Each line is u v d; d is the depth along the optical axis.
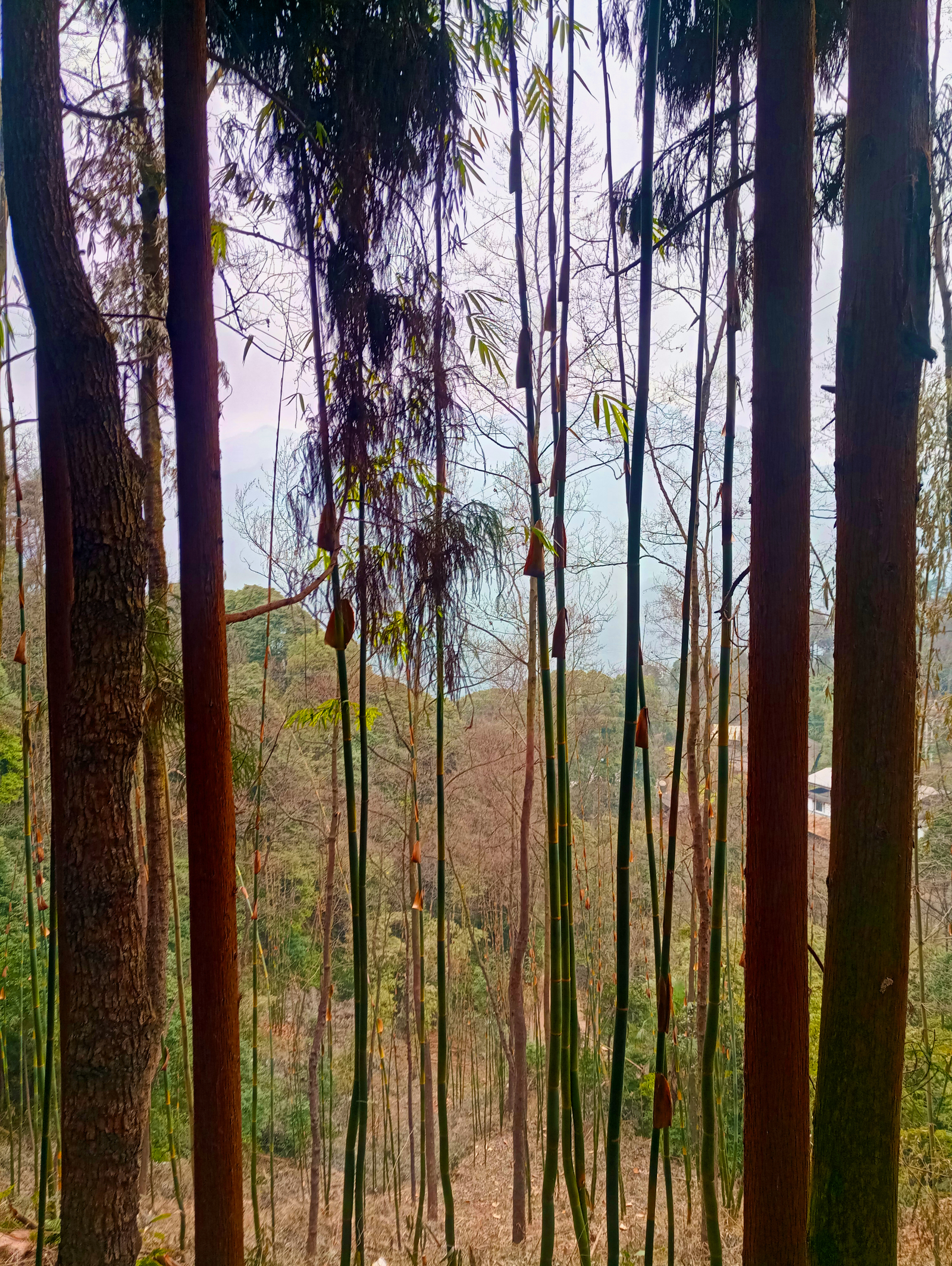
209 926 1.84
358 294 2.26
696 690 4.66
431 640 2.44
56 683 2.20
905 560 1.46
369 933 9.08
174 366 1.88
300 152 2.34
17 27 1.86
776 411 1.56
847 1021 1.47
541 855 7.54
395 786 8.16
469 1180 7.15
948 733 3.96
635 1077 7.45
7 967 6.16
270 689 7.91
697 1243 4.32
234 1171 1.86
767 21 1.56
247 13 2.29
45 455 2.22
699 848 4.80
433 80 2.39
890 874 1.45
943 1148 4.39
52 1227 3.65
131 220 3.01
